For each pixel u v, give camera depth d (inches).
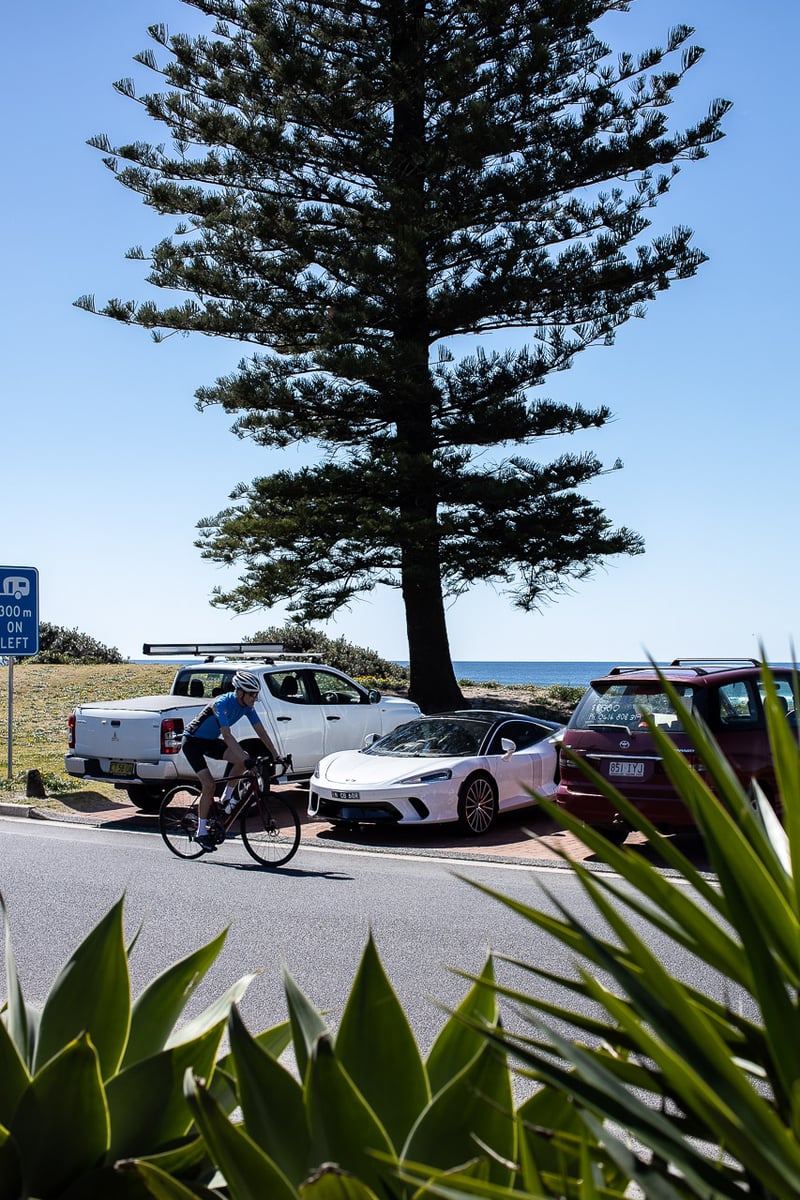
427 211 917.2
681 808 394.3
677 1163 52.2
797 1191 47.7
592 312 950.4
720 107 920.3
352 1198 57.4
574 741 419.8
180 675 581.0
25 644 623.8
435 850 446.6
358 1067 77.3
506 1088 73.0
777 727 56.5
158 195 933.8
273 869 404.5
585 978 56.2
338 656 1252.5
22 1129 80.9
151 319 958.4
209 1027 90.7
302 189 989.2
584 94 946.7
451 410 992.9
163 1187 69.6
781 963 54.7
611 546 934.4
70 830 504.7
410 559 941.2
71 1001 94.0
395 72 927.7
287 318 971.3
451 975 260.8
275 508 989.2
